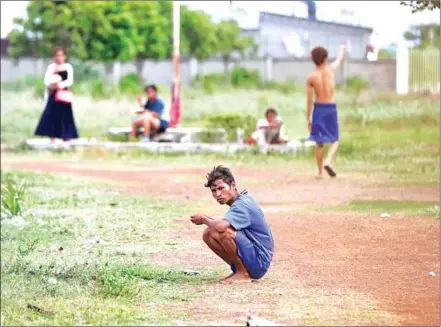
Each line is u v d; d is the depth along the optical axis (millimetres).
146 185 22109
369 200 19047
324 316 10125
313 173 24219
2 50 67312
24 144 31609
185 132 31500
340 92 50219
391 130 34688
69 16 58062
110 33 58500
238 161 27391
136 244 14391
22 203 18188
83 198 19594
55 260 13094
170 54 63031
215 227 11516
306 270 12391
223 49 64250
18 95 48656
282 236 14977
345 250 13773
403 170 24234
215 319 9992
